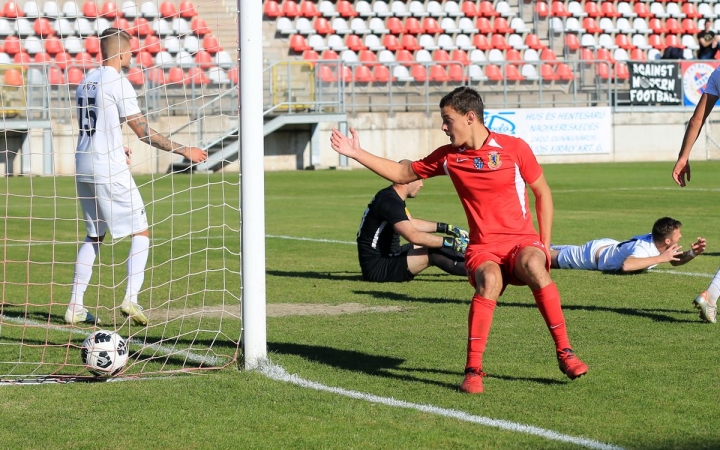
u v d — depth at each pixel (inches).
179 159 2316.7
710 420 415.5
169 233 1224.8
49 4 2568.9
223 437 398.9
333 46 2923.2
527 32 3206.2
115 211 661.9
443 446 382.9
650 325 627.8
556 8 3248.0
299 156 2596.0
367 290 790.5
